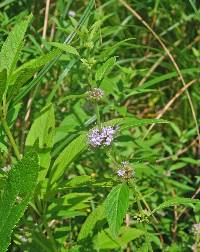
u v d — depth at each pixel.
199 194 0.79
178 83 0.86
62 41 0.73
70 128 0.65
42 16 0.85
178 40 0.91
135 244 0.67
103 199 0.68
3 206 0.37
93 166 0.72
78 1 0.89
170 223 0.73
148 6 0.93
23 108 0.75
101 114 0.71
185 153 0.84
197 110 0.86
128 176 0.45
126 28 0.88
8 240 0.36
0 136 0.51
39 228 0.55
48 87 0.79
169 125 0.86
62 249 0.55
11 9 0.85
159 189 0.74
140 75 0.88
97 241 0.54
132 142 0.72
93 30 0.55
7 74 0.44
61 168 0.50
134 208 0.72
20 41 0.44
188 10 0.89
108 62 0.49
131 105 0.90
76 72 0.75
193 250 0.67
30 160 0.36
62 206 0.54
